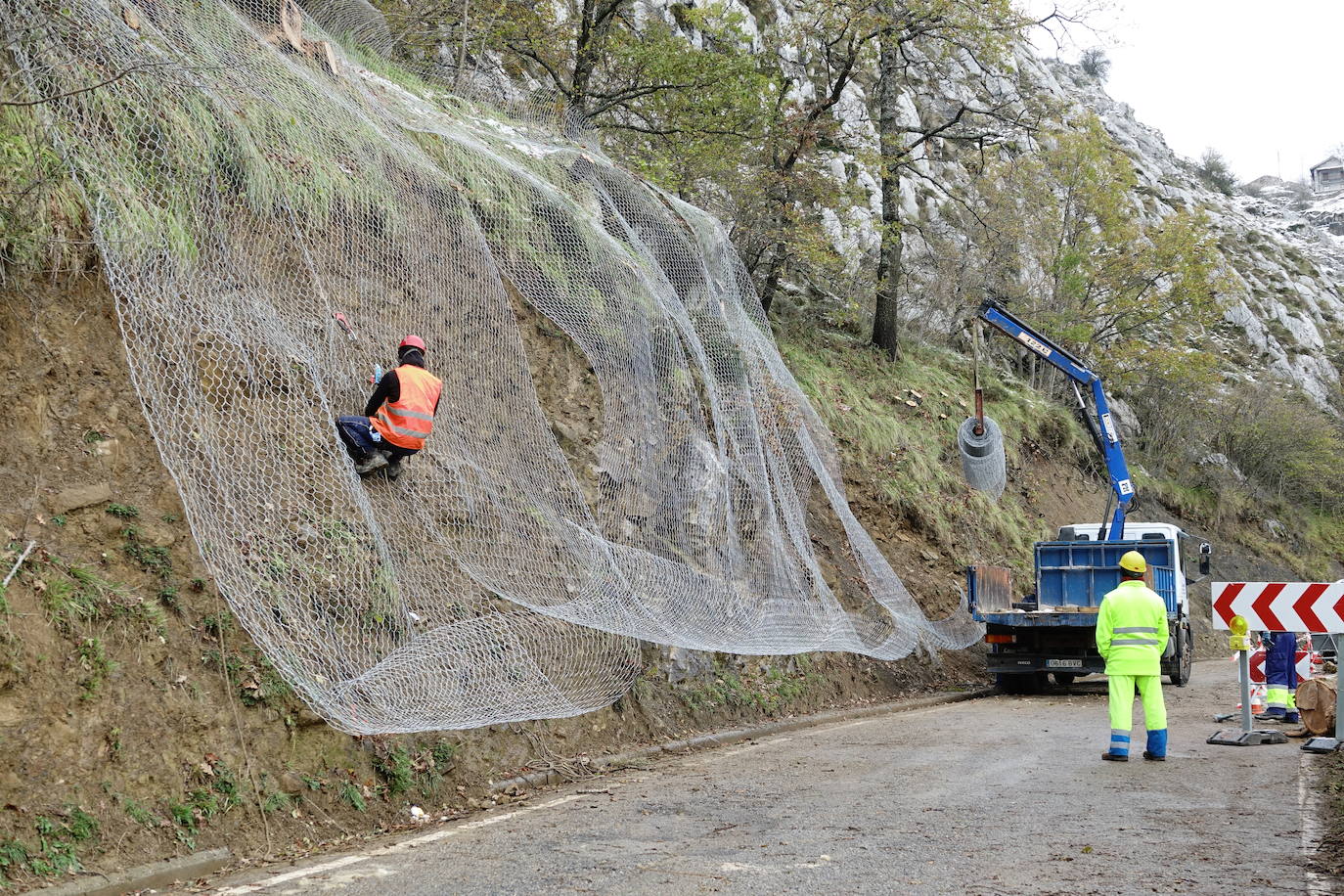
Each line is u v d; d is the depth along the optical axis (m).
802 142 17.06
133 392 6.40
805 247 16.81
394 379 7.39
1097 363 27.47
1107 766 7.56
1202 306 28.05
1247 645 8.98
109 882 4.53
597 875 4.72
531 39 14.23
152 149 6.79
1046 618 13.09
